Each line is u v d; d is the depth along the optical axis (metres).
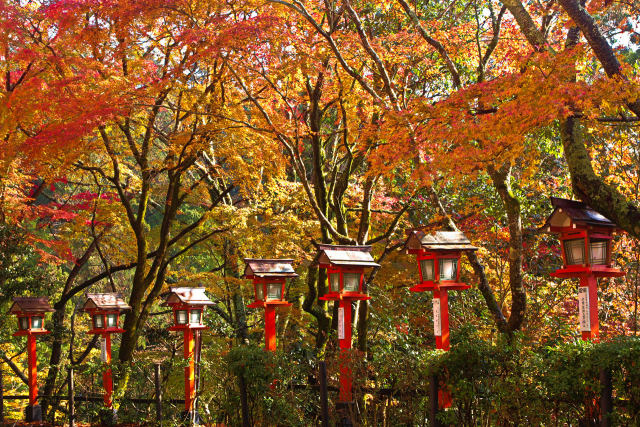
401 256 13.35
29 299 11.83
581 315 6.11
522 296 7.30
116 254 14.82
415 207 12.81
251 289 13.55
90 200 13.95
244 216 12.30
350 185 13.52
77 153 10.14
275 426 7.53
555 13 8.72
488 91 5.76
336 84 10.96
